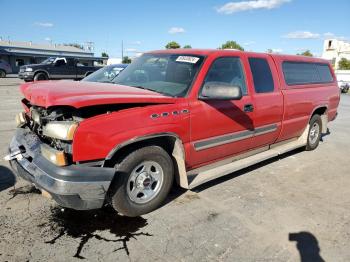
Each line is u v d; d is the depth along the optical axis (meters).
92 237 3.31
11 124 8.27
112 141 3.29
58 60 22.72
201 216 3.82
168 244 3.25
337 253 3.23
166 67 4.45
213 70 4.29
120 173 3.48
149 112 3.58
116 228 3.49
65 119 3.36
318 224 3.77
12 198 4.04
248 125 4.80
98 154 3.25
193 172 4.34
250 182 4.96
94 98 3.18
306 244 3.36
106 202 3.70
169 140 3.93
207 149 4.29
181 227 3.56
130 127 3.41
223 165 4.71
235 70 4.66
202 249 3.19
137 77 4.56
